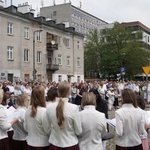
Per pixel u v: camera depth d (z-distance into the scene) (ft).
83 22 310.45
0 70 103.19
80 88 54.90
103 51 192.24
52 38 133.18
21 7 135.64
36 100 13.44
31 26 121.29
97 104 18.42
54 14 274.77
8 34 108.06
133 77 188.85
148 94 65.16
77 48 156.76
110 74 189.47
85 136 12.90
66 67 146.41
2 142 13.88
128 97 13.48
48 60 133.39
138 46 180.96
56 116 12.19
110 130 26.96
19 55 113.70
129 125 13.14
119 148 13.41
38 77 125.08
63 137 12.25
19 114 14.70
